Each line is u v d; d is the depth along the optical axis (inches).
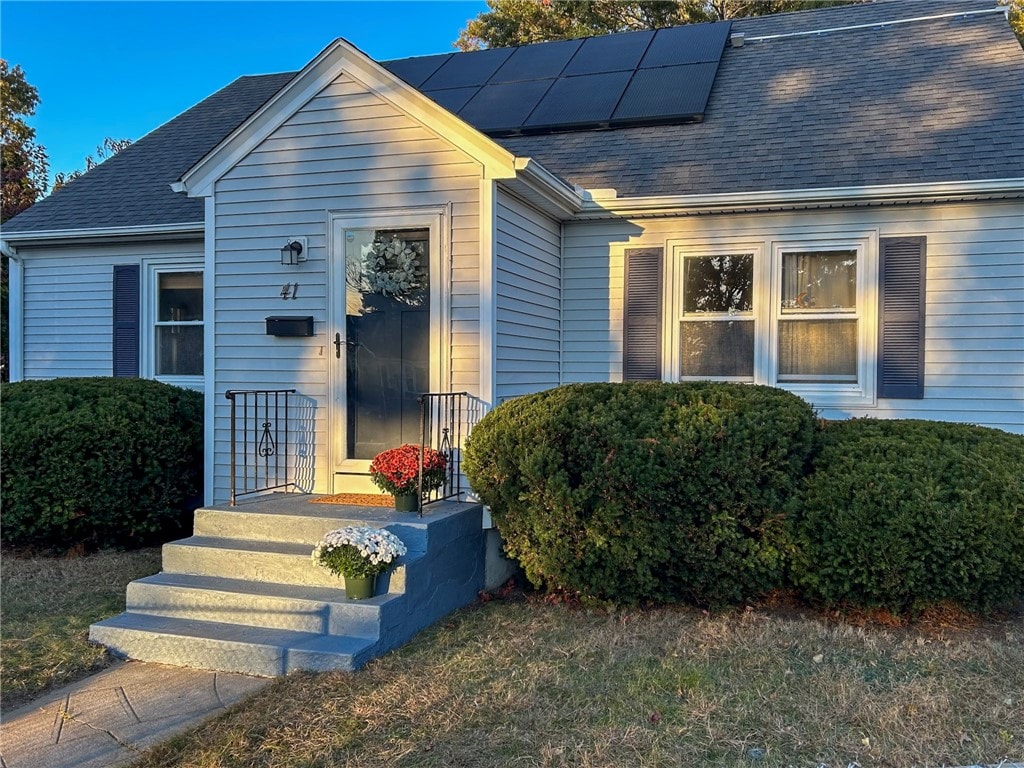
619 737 128.7
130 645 174.1
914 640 174.6
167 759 124.1
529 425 194.7
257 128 245.6
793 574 189.0
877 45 348.5
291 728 133.6
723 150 296.8
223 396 251.0
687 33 404.2
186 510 279.6
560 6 811.4
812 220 266.2
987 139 263.0
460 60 436.1
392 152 234.4
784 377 270.7
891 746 125.3
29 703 148.6
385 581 180.9
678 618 191.5
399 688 149.3
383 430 237.8
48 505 242.8
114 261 338.6
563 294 293.7
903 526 172.6
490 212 225.8
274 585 188.4
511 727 132.8
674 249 281.6
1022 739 127.6
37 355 350.9
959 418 253.0
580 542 191.5
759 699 143.5
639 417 191.2
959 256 252.4
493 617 195.5
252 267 248.2
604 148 318.3
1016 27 598.5
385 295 237.3
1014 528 169.3
